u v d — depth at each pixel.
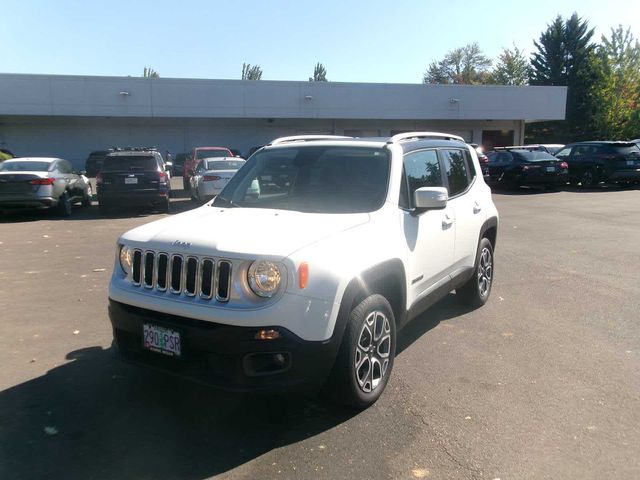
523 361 4.55
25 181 13.01
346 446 3.28
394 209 4.12
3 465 3.07
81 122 33.22
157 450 3.24
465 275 5.52
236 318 3.12
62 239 10.48
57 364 4.46
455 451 3.22
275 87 32.88
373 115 34.69
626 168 19.56
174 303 3.33
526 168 19.20
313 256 3.29
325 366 3.30
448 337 5.12
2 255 8.91
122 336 3.71
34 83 29.58
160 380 4.17
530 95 37.25
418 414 3.66
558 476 2.97
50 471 3.02
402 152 4.50
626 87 49.50
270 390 3.17
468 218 5.43
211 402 3.84
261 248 3.24
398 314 4.17
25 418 3.60
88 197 16.55
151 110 31.42
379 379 3.84
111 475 2.99
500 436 3.38
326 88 33.66
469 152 5.97
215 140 35.56
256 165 4.80
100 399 3.87
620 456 3.16
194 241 3.40
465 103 36.12
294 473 3.00
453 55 80.19
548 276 7.46
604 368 4.40
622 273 7.57
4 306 6.04
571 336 5.14
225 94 32.31
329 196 4.23
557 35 53.25
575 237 10.47
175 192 20.92
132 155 14.29
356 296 3.52
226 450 3.24
